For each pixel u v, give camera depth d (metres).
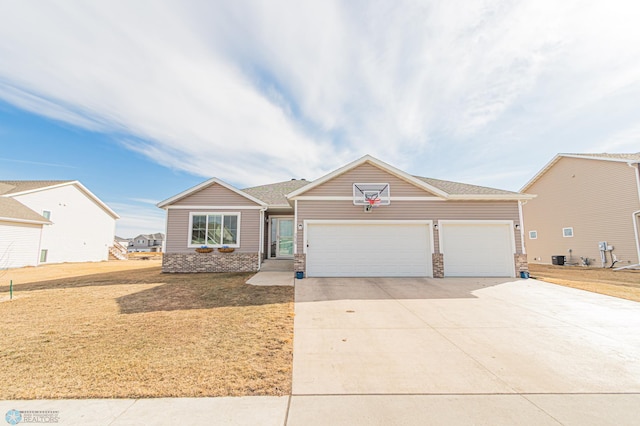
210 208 14.66
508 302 7.88
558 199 20.61
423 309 7.15
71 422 2.76
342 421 2.83
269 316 6.43
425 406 3.11
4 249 18.69
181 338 5.07
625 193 16.59
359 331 5.57
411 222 12.30
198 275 13.06
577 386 3.54
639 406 3.11
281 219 16.50
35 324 5.85
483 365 4.13
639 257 15.88
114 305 7.43
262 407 3.05
